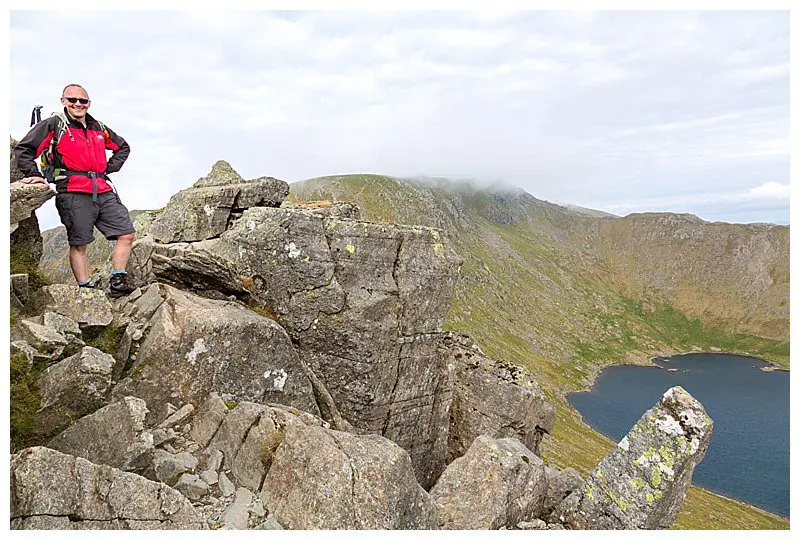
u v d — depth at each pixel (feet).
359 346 49.44
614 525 39.50
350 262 51.37
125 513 26.23
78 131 40.96
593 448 369.50
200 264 49.55
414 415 55.11
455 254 58.03
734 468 388.16
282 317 50.21
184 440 35.22
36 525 23.81
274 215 50.29
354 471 30.30
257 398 41.37
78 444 30.48
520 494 40.29
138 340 39.68
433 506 34.86
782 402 579.07
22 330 34.91
